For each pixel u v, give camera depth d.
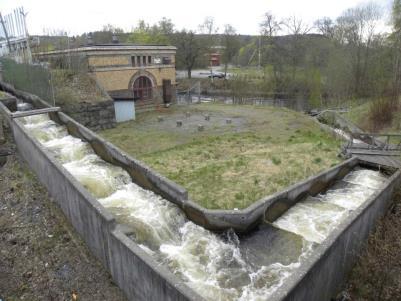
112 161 11.84
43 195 9.71
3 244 8.18
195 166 13.21
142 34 55.41
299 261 7.64
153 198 9.88
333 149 15.30
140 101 26.45
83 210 7.55
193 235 8.56
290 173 12.26
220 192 10.77
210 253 7.89
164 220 8.82
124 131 19.27
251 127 20.31
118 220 8.46
